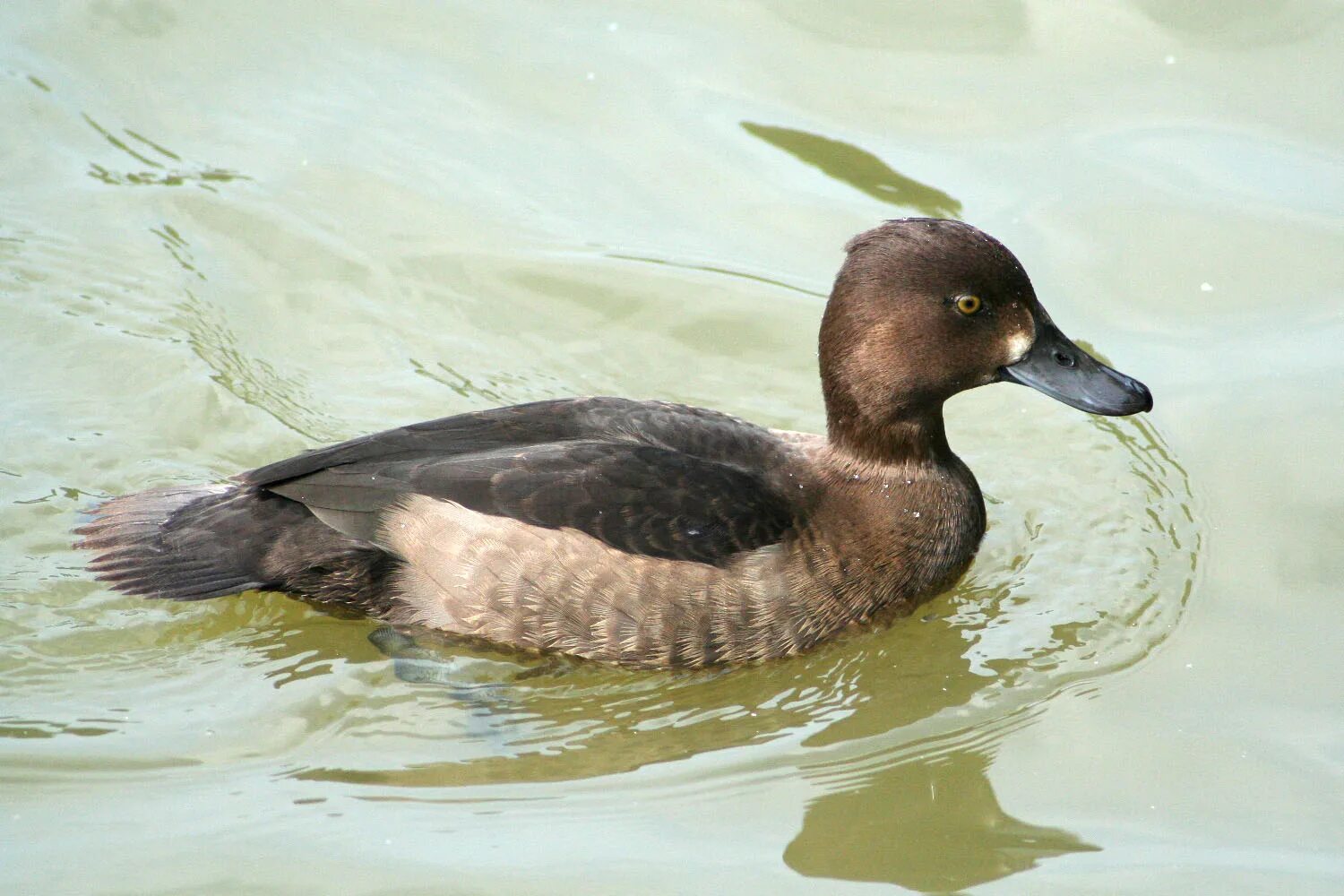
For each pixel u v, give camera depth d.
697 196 13.96
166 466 11.30
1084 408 10.05
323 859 8.42
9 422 11.48
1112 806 8.94
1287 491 11.31
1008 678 9.98
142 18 15.49
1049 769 9.25
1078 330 12.58
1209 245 13.20
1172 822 8.80
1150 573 10.83
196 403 11.82
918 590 10.48
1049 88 14.74
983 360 10.15
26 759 9.03
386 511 9.71
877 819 8.88
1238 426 11.84
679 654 9.71
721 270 13.32
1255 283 12.91
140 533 10.11
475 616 9.70
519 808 8.89
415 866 8.39
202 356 12.23
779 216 13.75
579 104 14.84
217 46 15.34
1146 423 12.08
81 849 8.44
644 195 14.00
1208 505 11.31
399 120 14.65
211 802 8.83
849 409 10.34
